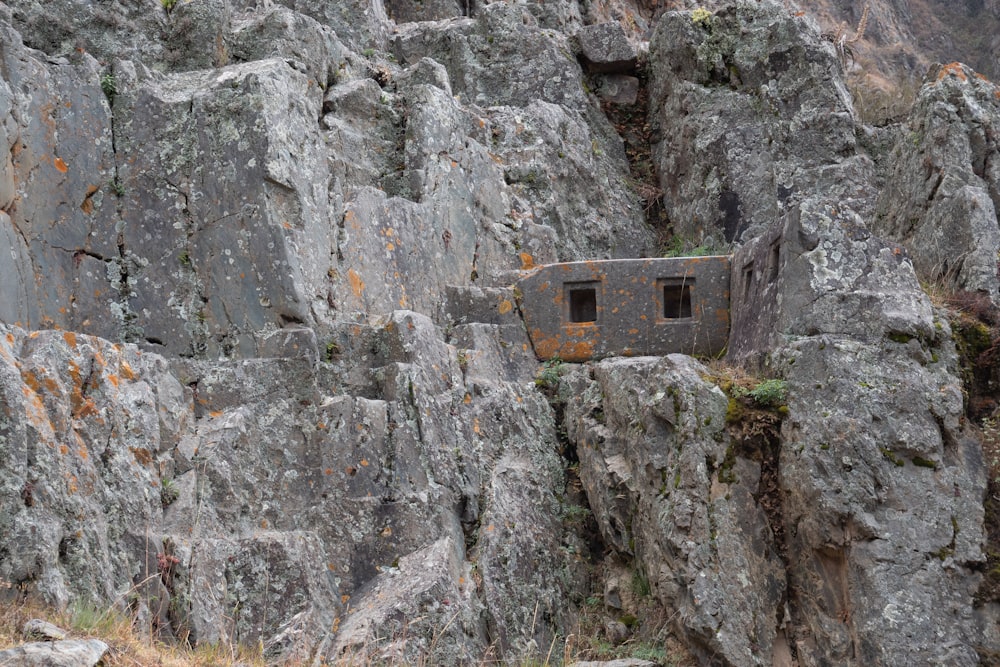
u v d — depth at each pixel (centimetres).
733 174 2967
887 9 6888
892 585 1691
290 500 1834
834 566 1778
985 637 1675
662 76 3191
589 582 2034
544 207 2745
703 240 2989
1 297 1830
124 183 2059
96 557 1473
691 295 2284
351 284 2147
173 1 2580
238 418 1822
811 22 3022
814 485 1759
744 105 3016
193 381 1903
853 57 4266
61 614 1339
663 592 1844
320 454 1861
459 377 2083
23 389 1453
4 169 1886
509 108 2898
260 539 1688
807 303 1892
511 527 1950
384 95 2627
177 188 2047
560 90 3144
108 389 1620
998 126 2269
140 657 1310
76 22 2486
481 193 2583
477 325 2252
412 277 2308
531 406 2173
